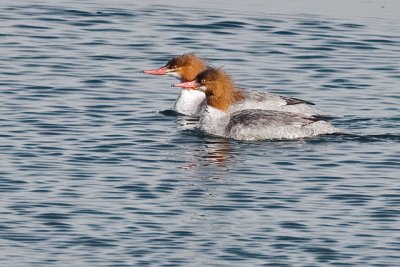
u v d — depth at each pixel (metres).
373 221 18.81
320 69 27.56
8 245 17.64
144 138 22.89
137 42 28.91
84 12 30.83
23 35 28.95
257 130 23.34
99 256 17.38
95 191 19.78
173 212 19.00
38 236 17.95
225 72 24.92
